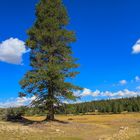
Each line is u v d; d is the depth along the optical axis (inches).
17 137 1003.9
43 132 1202.6
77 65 1547.7
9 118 1593.3
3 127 1163.3
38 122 1480.1
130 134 1088.8
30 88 1498.5
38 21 1604.3
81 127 1454.2
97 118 3061.0
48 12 1609.3
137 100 5457.7
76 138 1101.7
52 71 1464.1
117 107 5098.4
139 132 1162.6
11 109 1644.9
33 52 1563.7
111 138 1047.6
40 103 1512.1
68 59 1553.9
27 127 1290.6
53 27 1576.0
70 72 1525.6
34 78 1472.7
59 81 1477.6
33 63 1533.0
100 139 1058.7
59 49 1573.6
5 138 962.7
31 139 996.6
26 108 1552.7
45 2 1625.2
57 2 1617.9
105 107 5310.0
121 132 1206.3
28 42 1542.8
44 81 1501.0
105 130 1428.4
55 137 1097.4
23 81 1477.6
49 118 1544.0
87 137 1153.4
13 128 1175.0
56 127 1365.7
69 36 1573.6
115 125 1803.6
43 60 1547.7
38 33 1560.0
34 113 1561.3
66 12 1621.6
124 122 2123.5
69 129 1355.8
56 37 1568.7
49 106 1530.5
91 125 1581.0
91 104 5693.9
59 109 1557.6
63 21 1619.1
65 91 1517.0
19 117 1620.3
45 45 1568.7
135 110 5187.0
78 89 1526.8
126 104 5457.7
